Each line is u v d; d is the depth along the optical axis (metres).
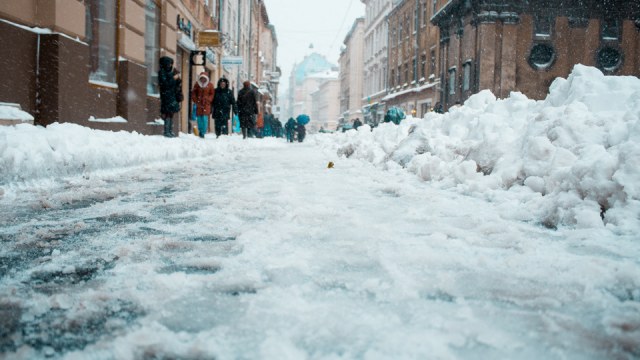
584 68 5.79
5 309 1.81
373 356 1.42
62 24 8.10
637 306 1.87
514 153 5.24
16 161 4.66
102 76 10.06
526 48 26.48
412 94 40.16
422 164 6.18
